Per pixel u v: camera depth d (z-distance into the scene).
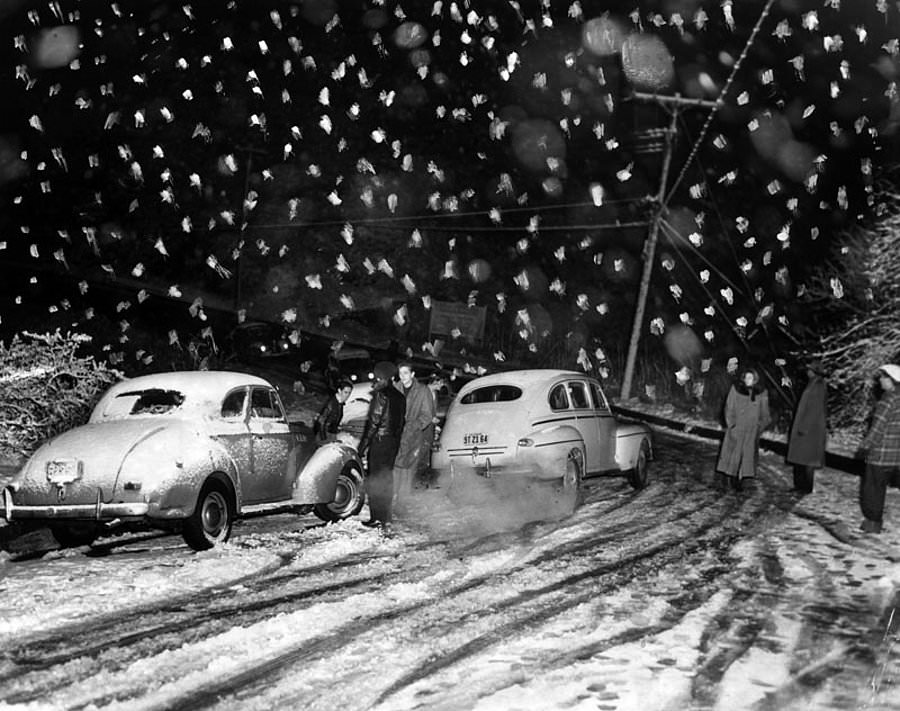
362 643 6.45
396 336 44.59
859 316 22.91
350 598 7.67
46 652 6.23
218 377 11.01
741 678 5.80
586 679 5.73
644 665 6.04
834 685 5.69
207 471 9.80
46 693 5.42
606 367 37.47
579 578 8.67
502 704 5.26
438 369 31.45
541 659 6.14
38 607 7.29
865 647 6.51
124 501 9.32
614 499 14.45
